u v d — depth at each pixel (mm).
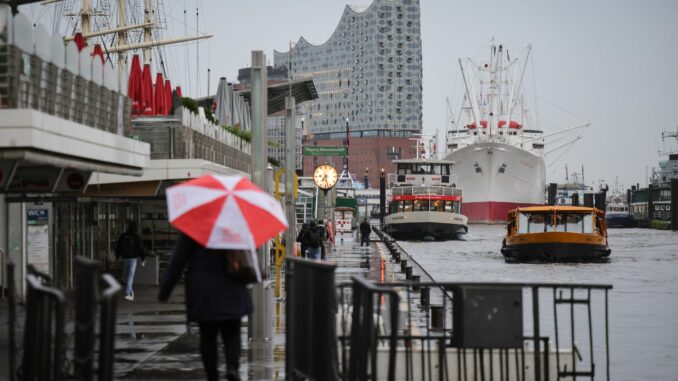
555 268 66250
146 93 32344
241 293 10297
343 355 11641
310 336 10125
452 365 13648
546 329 27797
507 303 11406
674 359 21578
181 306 24344
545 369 12586
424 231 108312
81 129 15828
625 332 27344
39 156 14266
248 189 10297
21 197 20438
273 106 80875
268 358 15656
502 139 155750
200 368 14492
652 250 96812
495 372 13633
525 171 148250
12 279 10852
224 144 36656
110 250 32188
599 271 63469
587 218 70938
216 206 10031
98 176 25219
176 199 10141
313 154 47688
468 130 165000
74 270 27984
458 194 111188
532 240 70625
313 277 10039
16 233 24484
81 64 17500
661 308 36312
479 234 134875
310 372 10070
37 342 9633
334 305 9500
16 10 17812
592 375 13094
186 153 29453
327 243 72688
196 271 10250
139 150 19375
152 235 35219
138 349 16625
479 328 11344
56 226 25922
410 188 110000
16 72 14281
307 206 75125
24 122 13703
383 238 87250
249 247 9992
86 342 8414
